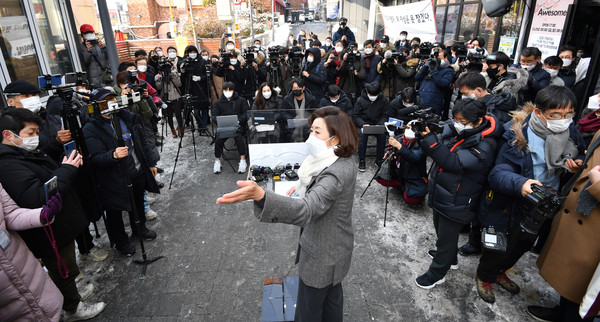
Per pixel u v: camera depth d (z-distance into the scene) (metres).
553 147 2.29
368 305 2.62
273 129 3.62
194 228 3.69
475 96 3.09
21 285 1.89
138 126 3.37
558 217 2.19
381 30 14.86
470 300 2.66
